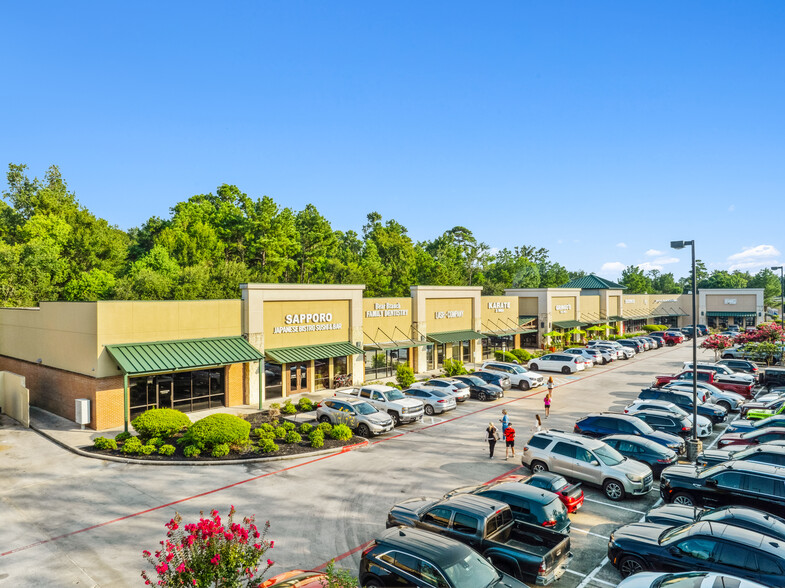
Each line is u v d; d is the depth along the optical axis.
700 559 10.41
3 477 18.16
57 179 86.00
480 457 20.81
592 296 67.88
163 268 59.62
